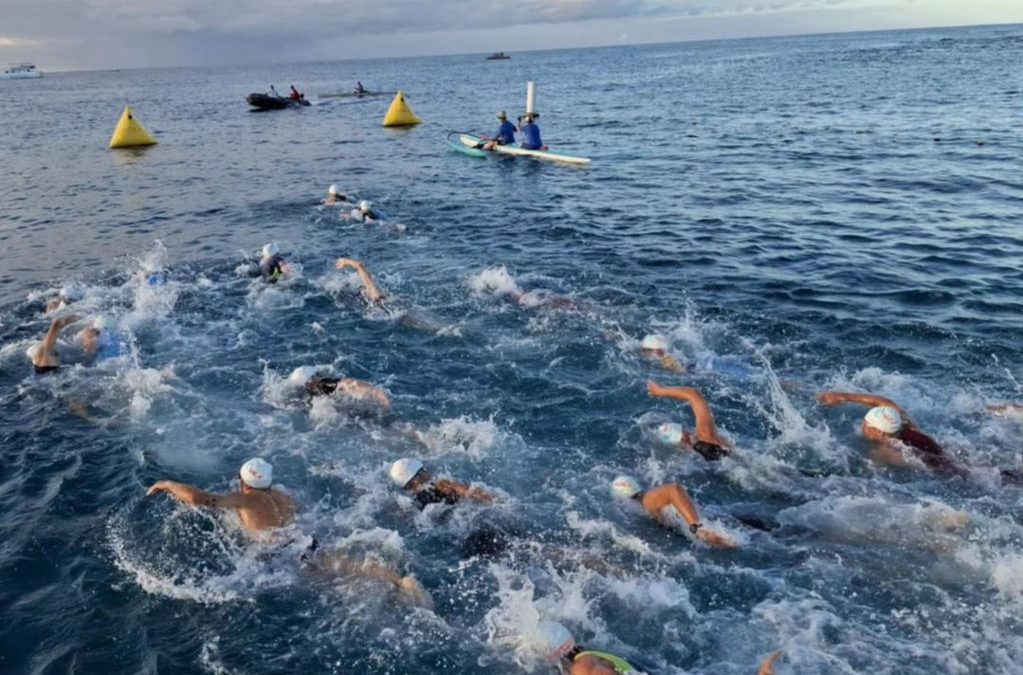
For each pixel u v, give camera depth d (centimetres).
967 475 893
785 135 3753
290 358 1292
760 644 661
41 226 2345
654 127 4394
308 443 1021
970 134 3378
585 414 1084
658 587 736
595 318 1402
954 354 1216
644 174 2881
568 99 6725
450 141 3759
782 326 1354
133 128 4262
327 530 838
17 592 756
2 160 3869
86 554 811
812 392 1114
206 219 2372
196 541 828
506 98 7138
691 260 1750
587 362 1236
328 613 718
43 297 1659
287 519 851
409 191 2700
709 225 2062
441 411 1101
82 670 657
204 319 1481
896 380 1138
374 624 702
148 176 3234
